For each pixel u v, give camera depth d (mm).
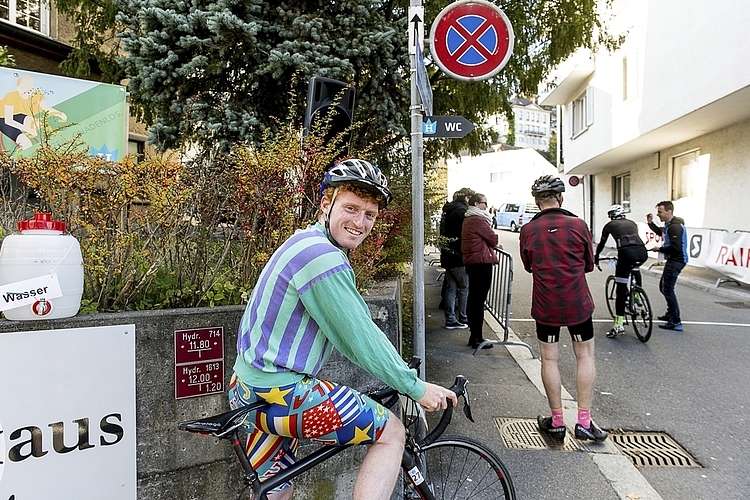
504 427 3854
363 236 1901
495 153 45406
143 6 5277
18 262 2014
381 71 5832
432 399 1779
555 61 7734
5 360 1985
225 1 5195
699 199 12414
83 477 2141
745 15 8211
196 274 2832
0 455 1983
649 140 12953
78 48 7457
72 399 2109
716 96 9047
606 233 6543
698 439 3672
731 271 9641
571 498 2943
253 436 2012
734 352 5773
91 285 2598
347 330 1644
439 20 3064
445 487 2521
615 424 3920
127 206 2676
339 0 5617
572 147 18547
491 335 6641
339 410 1766
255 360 1726
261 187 2842
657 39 11359
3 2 9438
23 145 4926
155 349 2289
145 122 7066
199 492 2396
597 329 6965
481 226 5758
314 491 2590
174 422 2334
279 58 5137
